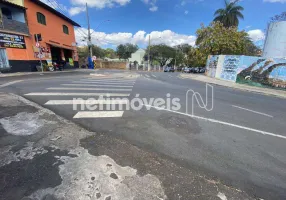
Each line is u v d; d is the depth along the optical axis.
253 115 5.41
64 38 23.75
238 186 2.20
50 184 2.02
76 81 11.01
